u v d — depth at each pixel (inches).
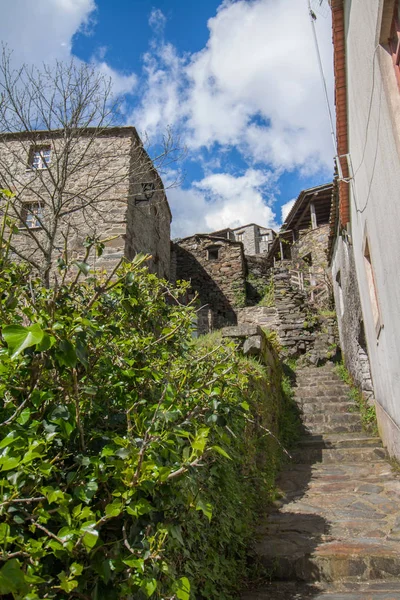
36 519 49.3
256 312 532.4
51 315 54.1
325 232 690.8
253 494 152.8
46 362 55.4
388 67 141.7
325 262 661.9
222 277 692.1
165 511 66.0
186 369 88.7
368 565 118.3
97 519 57.2
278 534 140.0
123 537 54.0
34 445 48.0
